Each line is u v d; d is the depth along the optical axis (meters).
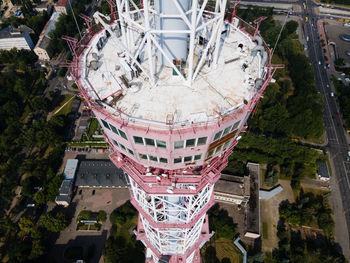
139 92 36.25
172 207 57.78
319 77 157.88
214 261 89.56
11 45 162.12
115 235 95.19
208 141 34.69
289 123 123.81
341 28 194.12
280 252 92.38
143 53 41.91
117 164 44.47
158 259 66.19
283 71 159.12
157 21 35.38
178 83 37.34
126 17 35.16
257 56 42.47
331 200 107.31
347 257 94.06
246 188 99.81
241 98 36.00
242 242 95.00
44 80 148.25
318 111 127.31
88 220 97.44
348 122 131.12
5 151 115.38
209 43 35.84
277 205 105.06
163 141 33.09
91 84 37.34
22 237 94.12
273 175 108.94
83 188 107.31
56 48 165.12
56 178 102.94
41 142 116.25
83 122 127.81
